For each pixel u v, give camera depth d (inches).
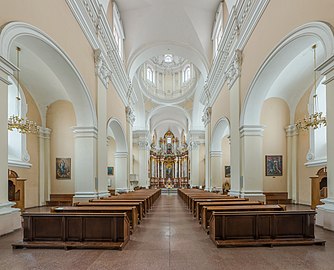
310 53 348.2
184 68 1003.3
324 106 400.2
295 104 454.3
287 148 453.1
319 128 402.3
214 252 158.1
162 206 436.8
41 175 443.8
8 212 189.5
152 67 1011.3
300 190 435.8
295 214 179.3
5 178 187.6
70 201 445.4
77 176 348.5
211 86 597.6
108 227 174.2
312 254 151.6
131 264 138.3
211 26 581.3
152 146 1302.9
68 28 288.8
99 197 364.5
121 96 579.2
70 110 460.1
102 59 390.6
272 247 166.2
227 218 179.0
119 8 542.9
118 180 621.3
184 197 505.4
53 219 175.0
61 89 434.3
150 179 1285.7
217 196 354.6
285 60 278.4
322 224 208.1
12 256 150.3
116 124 541.6
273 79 313.9
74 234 174.4
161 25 582.9
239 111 371.6
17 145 402.6
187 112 1007.6
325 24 188.5
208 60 602.9
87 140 350.6
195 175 981.2
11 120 326.0
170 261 142.8
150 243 179.8
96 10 360.5
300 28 216.8
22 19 205.6
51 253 155.9
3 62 181.0
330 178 194.9
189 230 223.6
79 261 142.6
